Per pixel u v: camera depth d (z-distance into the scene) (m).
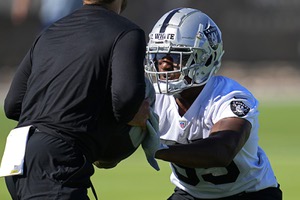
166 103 13.79
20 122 12.29
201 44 13.41
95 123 11.88
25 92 12.70
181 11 13.66
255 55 76.75
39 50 12.38
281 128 41.41
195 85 13.43
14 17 70.44
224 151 12.46
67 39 12.16
